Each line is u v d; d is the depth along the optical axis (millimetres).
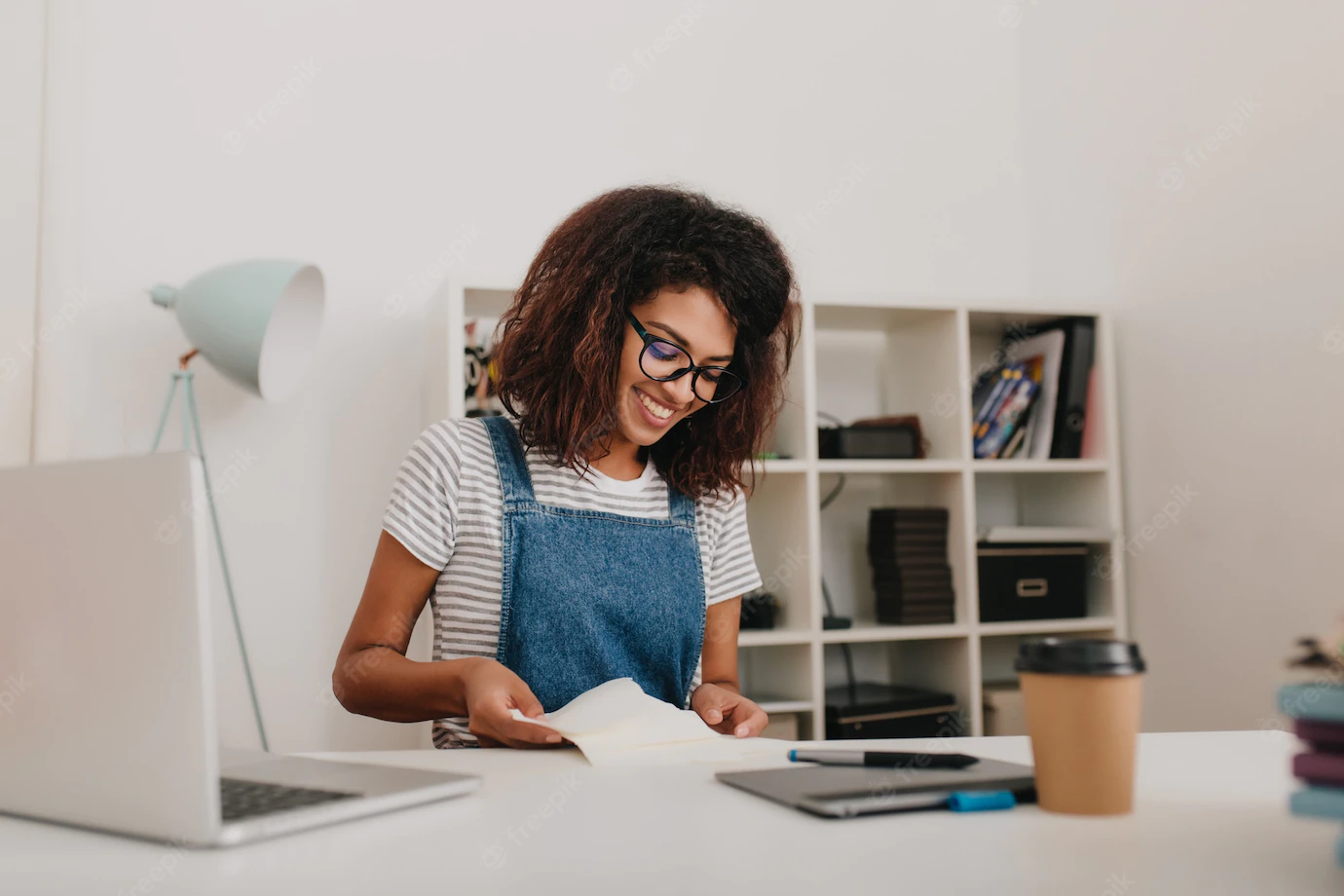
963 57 2949
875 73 2863
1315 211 2074
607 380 1278
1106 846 585
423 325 2488
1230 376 2283
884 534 2516
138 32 2340
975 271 2898
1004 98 2973
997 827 631
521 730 943
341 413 2414
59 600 657
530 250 2566
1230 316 2283
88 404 2238
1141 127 2531
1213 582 2332
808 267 2756
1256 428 2219
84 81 2246
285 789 719
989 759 827
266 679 2318
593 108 2641
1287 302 2145
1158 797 710
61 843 627
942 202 2885
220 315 2031
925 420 2635
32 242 2160
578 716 997
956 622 2492
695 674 1366
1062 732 661
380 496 2422
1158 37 2475
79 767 651
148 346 2295
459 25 2566
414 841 614
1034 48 2930
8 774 699
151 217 2320
